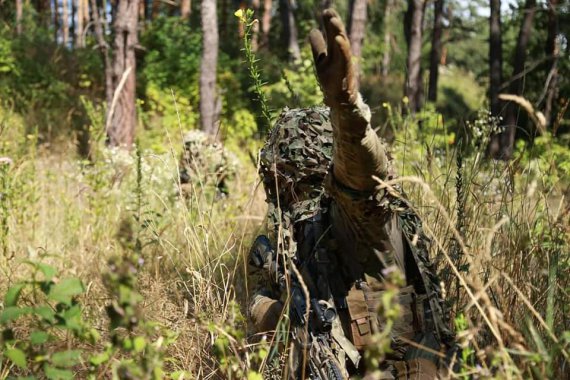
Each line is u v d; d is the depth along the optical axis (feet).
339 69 6.39
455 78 97.86
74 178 21.90
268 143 9.37
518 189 12.69
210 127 47.09
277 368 8.59
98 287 13.96
